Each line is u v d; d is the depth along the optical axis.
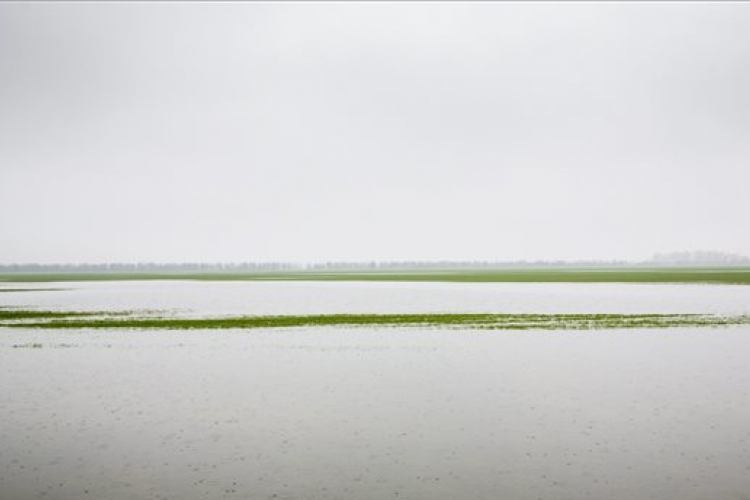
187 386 17.62
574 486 10.11
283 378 18.75
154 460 11.44
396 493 9.89
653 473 10.63
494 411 14.75
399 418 14.20
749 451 11.70
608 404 15.31
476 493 9.87
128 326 32.41
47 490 10.07
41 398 16.16
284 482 10.38
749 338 26.89
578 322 33.44
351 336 28.33
